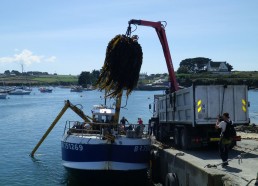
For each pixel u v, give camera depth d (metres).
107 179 19.50
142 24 23.08
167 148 19.33
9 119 61.22
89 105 89.94
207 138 18.62
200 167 13.52
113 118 21.73
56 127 48.88
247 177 12.50
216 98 18.00
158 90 173.00
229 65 173.00
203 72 159.38
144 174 20.38
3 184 20.25
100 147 18.67
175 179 15.98
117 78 19.27
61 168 23.91
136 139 19.05
